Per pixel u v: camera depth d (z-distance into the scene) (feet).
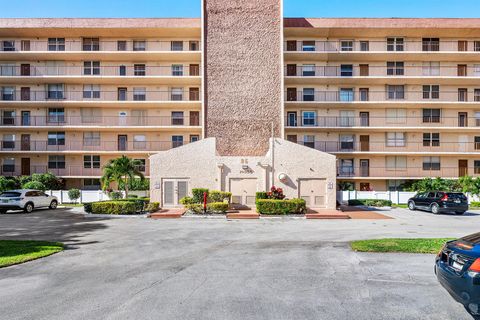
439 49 118.42
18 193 75.92
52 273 26.17
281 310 18.48
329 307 18.92
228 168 79.05
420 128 113.60
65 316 17.81
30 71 118.11
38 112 117.91
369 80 115.14
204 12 97.60
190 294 21.12
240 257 31.40
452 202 72.23
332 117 117.91
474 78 112.88
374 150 116.88
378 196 100.83
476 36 118.52
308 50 119.34
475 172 116.16
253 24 97.30
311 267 27.58
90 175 115.03
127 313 18.15
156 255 32.48
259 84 95.20
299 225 54.44
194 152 79.66
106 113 118.42
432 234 44.98
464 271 15.84
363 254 32.14
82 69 118.52
